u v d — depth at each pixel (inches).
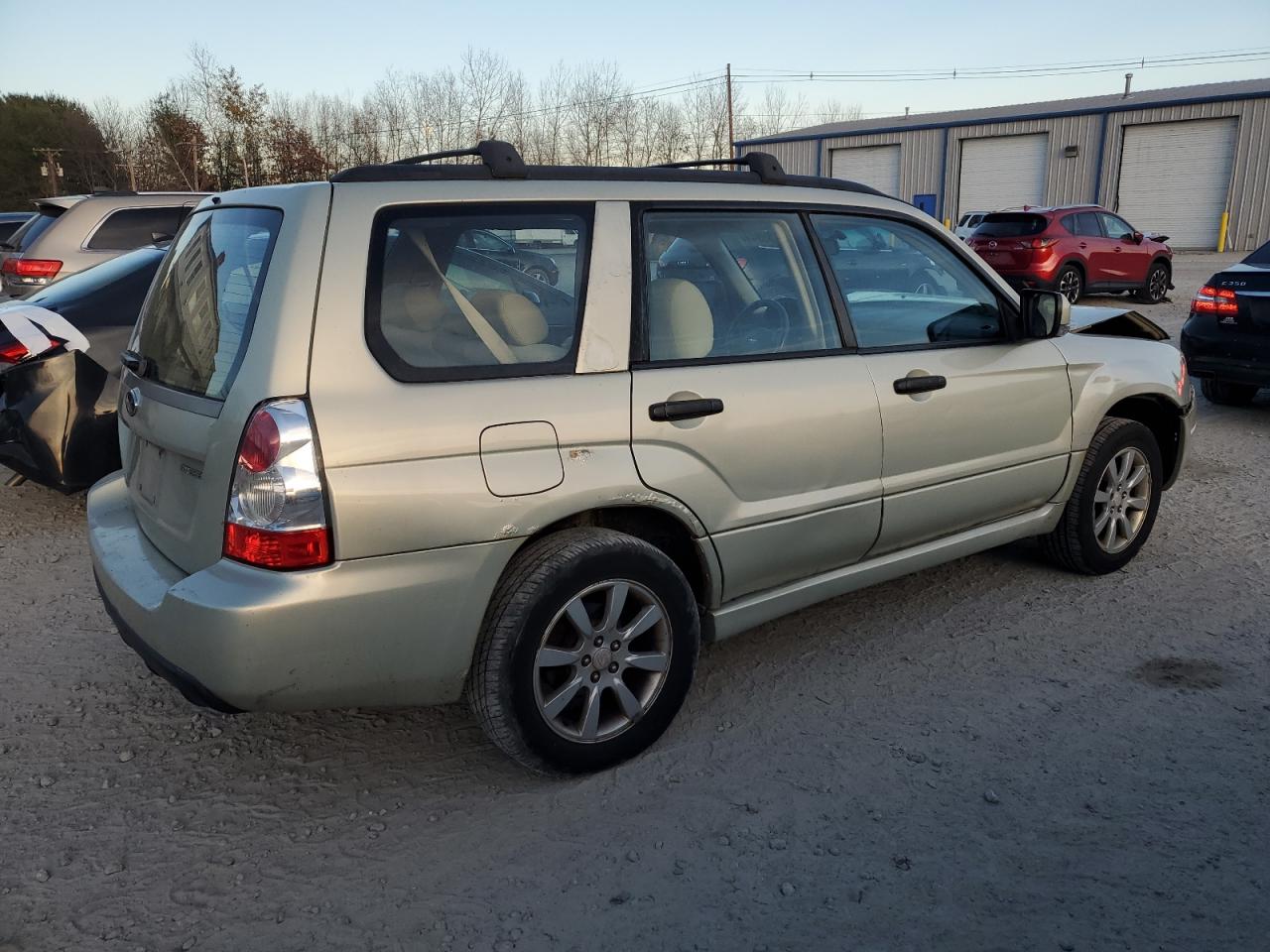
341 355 101.3
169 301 128.2
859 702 137.4
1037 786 116.6
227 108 1752.0
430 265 108.8
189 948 92.4
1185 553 194.7
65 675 147.3
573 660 115.0
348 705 106.1
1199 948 90.4
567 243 117.4
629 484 115.9
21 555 197.0
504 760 125.1
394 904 98.4
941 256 155.4
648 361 120.3
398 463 101.7
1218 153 1212.5
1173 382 185.5
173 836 109.9
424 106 1787.6
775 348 133.6
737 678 144.9
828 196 144.2
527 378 111.0
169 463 114.9
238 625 97.3
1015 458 160.7
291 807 115.4
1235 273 317.4
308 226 103.7
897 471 144.3
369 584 101.3
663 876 102.0
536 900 98.7
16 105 2650.1
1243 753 123.1
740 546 128.6
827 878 101.2
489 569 107.9
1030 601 171.6
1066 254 665.0
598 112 1840.6
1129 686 140.7
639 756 124.3
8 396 199.2
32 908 97.7
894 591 177.3
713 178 132.9
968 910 96.0
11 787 118.6
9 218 585.0
